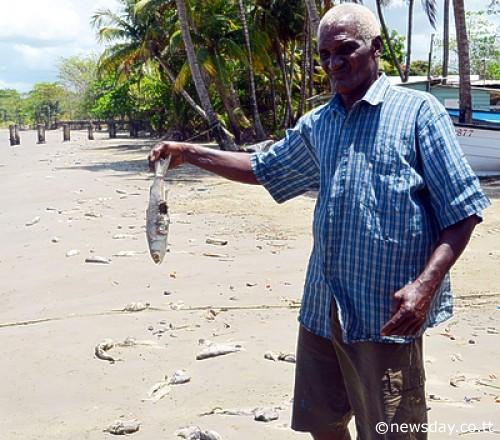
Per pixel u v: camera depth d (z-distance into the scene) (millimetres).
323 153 2959
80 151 37469
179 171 22406
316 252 3031
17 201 17031
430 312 2867
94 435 4617
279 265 9305
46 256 10422
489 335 6270
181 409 4957
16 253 10820
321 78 37125
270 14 31109
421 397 2898
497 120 22047
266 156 3340
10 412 5078
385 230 2766
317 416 3254
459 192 2686
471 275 8359
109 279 8852
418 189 2764
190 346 6227
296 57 38250
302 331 3221
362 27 2855
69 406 5133
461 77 19344
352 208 2826
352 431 4406
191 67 25484
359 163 2818
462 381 5215
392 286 2779
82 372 5754
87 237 11695
